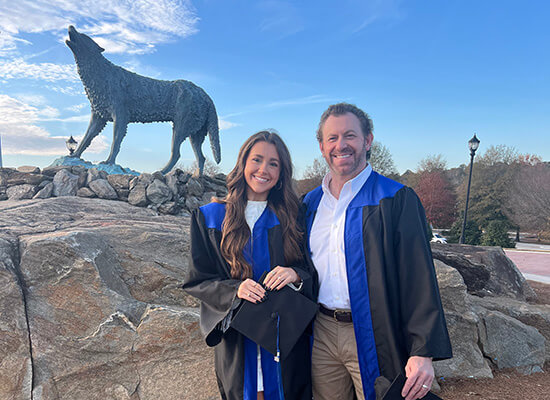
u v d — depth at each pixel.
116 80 8.30
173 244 3.41
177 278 3.14
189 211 7.67
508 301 4.52
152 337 2.62
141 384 2.58
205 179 8.77
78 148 8.58
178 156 9.34
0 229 3.24
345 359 1.81
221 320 1.68
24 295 2.60
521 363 3.73
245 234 1.84
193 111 9.41
